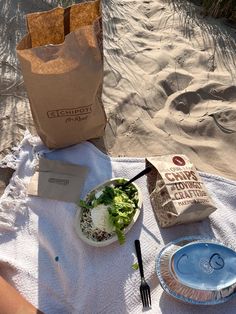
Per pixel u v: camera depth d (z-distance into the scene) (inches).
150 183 29.7
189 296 22.9
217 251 23.9
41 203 29.9
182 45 43.2
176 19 46.8
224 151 34.4
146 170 28.8
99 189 28.9
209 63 41.6
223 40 44.5
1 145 34.3
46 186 30.4
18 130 35.3
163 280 23.7
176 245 25.1
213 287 22.8
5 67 39.4
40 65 26.9
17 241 28.7
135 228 28.0
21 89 38.0
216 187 30.5
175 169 28.0
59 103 29.2
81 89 28.8
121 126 35.8
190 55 42.1
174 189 26.9
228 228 28.3
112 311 25.3
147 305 24.7
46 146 33.1
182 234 28.0
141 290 25.0
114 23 45.0
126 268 26.3
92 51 27.8
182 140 34.8
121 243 26.5
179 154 31.3
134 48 42.3
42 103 29.1
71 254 27.5
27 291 26.4
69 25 30.5
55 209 29.5
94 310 25.4
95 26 27.0
